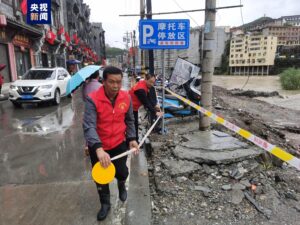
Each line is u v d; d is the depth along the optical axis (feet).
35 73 40.24
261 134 23.63
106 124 9.10
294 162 8.21
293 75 100.99
